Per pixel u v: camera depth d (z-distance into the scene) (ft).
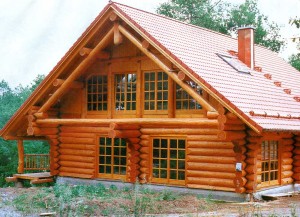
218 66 54.19
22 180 66.44
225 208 42.83
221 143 49.26
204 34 64.90
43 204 42.39
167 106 54.13
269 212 39.42
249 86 53.72
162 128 53.31
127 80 57.88
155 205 42.06
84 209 39.01
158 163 54.13
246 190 48.21
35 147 96.48
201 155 50.70
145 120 52.31
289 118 51.52
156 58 50.98
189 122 49.57
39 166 70.33
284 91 61.00
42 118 60.90
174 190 52.39
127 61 57.47
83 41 56.44
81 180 61.11
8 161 95.96
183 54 51.19
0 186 92.94
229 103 44.68
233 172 48.42
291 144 56.95
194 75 47.29
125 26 54.49
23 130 66.33
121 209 39.34
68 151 62.34
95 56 57.11
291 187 56.70
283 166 54.90
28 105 61.62
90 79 61.52
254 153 47.88
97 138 59.93
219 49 61.93
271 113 48.57
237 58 62.95
